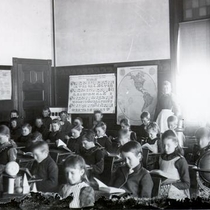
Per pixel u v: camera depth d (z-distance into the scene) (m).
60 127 7.81
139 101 9.50
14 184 3.22
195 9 8.62
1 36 10.34
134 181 3.04
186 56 8.72
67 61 11.02
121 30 9.93
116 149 5.78
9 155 4.40
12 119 8.87
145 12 9.44
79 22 10.77
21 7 10.71
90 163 4.44
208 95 8.40
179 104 8.18
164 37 9.15
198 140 3.96
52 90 11.18
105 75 10.22
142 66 9.47
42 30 11.11
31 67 10.75
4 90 10.18
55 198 2.58
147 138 5.11
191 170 3.66
